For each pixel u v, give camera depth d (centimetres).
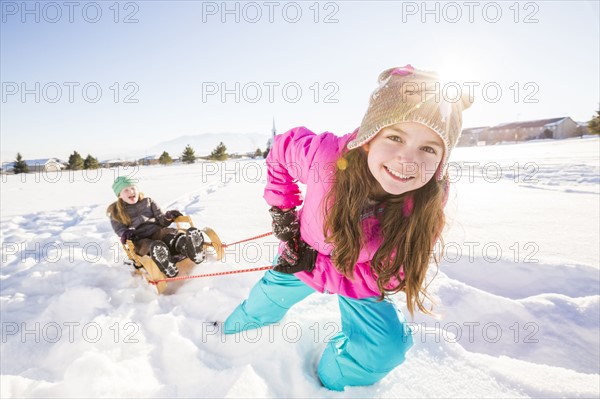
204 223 566
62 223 678
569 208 589
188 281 335
